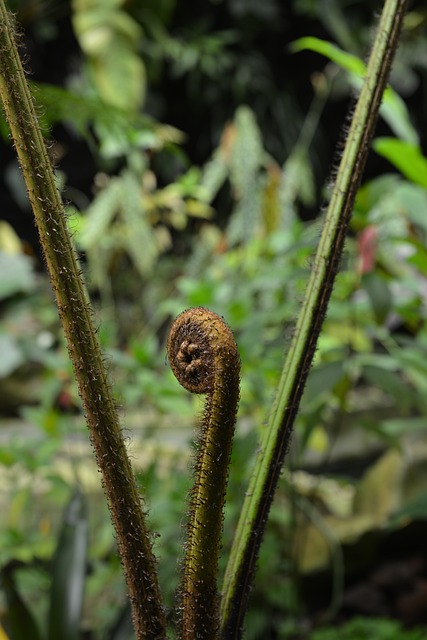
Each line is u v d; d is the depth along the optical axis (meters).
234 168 3.70
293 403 0.83
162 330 4.59
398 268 2.62
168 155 6.25
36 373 5.10
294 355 0.83
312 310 0.83
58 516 3.03
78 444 3.15
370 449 4.21
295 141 7.15
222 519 0.76
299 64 7.25
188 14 7.10
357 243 2.28
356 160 0.83
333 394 2.44
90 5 5.32
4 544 2.44
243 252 3.27
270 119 7.18
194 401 2.47
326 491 3.84
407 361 2.31
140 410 3.34
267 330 2.75
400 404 2.34
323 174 7.06
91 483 3.02
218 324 0.74
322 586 3.37
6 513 3.05
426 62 6.51
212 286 2.62
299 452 2.47
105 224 3.33
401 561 3.64
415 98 7.01
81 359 0.75
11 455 2.56
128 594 0.79
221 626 0.82
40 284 3.43
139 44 6.59
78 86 6.45
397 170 7.11
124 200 3.37
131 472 0.76
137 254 3.51
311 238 2.29
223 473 0.75
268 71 7.19
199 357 0.74
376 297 2.19
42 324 3.36
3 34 0.72
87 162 6.38
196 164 7.49
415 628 3.05
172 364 0.76
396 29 0.83
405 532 3.60
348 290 2.49
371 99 0.83
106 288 3.71
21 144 0.72
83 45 5.30
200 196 3.81
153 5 6.39
